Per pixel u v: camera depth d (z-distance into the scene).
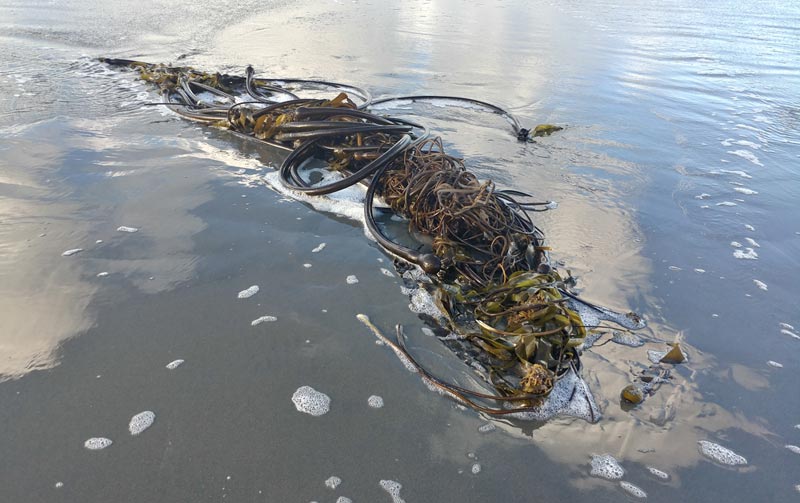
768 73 9.35
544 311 2.79
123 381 2.51
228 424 2.32
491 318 2.98
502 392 2.57
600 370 2.75
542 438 2.35
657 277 3.58
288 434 2.29
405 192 4.12
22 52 9.05
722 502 2.11
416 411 2.46
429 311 3.15
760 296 3.43
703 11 16.83
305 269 3.49
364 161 5.01
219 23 12.70
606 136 6.25
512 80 8.66
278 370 2.64
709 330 3.09
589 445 2.33
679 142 6.13
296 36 11.77
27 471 2.06
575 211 4.45
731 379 2.73
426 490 2.09
